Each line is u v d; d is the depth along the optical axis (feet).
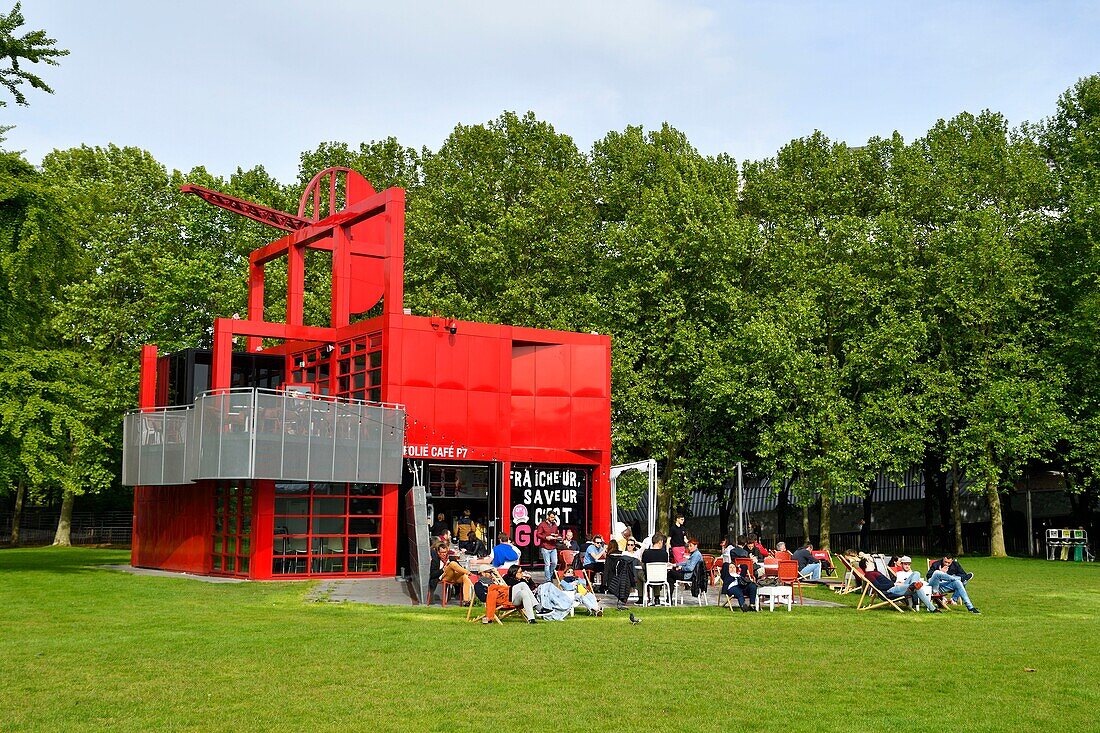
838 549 160.45
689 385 138.51
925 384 132.57
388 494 95.45
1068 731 32.76
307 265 155.12
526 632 54.44
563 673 41.68
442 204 149.69
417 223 147.02
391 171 170.30
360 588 80.33
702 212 139.74
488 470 103.09
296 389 101.30
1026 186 141.18
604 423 109.29
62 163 161.38
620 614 65.10
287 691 37.63
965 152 146.61
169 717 33.60
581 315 139.33
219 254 161.17
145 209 161.48
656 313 138.41
